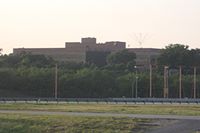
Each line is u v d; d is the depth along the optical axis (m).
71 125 89.62
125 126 86.88
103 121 92.44
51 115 105.81
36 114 110.06
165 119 95.44
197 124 88.88
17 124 93.31
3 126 91.69
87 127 87.50
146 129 84.00
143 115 108.06
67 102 196.88
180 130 82.69
